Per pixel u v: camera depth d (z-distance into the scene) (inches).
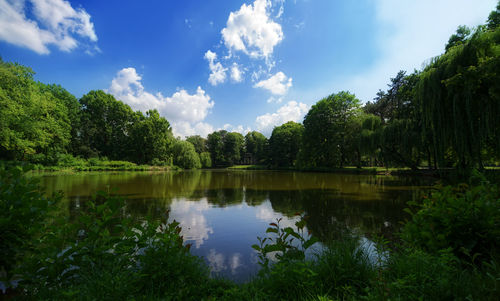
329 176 953.5
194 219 259.8
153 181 737.6
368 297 64.3
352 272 81.4
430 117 519.5
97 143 1749.5
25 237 77.8
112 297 63.9
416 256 81.4
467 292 59.4
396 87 1170.0
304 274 76.3
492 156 559.5
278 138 2092.8
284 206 331.9
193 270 89.8
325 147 1322.6
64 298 65.7
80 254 80.9
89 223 85.6
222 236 201.0
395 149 883.4
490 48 416.8
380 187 532.1
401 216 263.6
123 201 91.0
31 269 74.0
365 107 1411.2
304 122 1578.5
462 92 449.7
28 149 955.3
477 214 92.1
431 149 727.1
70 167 1218.0
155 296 71.6
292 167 1847.9
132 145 1745.8
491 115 417.4
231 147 2888.8
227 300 74.2
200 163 2326.5
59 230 85.3
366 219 251.0
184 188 560.7
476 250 91.4
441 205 102.4
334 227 220.7
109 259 83.3
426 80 519.2
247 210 307.7
